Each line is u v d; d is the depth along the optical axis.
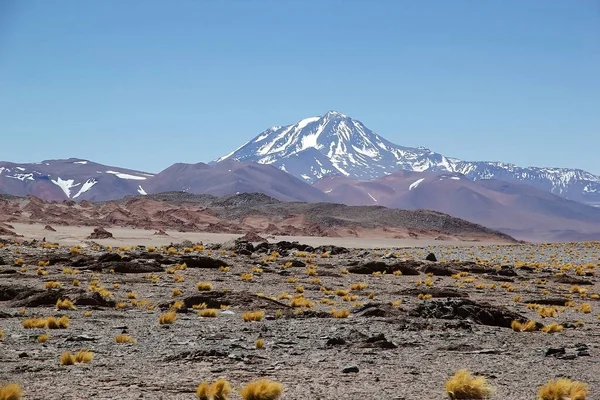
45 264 49.81
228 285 41.91
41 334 20.77
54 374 14.60
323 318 27.14
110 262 48.72
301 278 48.91
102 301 30.17
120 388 13.38
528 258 87.62
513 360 18.61
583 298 44.09
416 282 49.16
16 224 172.62
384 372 16.08
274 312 29.16
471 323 26.44
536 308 35.91
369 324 25.27
